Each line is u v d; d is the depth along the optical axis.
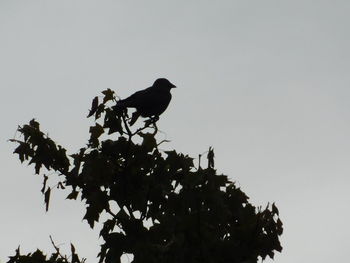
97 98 11.27
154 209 10.25
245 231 9.98
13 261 9.63
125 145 10.68
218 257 9.77
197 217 9.84
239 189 10.50
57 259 9.57
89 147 10.74
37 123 10.74
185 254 9.70
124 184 10.38
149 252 9.59
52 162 10.56
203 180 10.18
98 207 10.20
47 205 10.41
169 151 10.53
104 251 9.73
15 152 10.56
